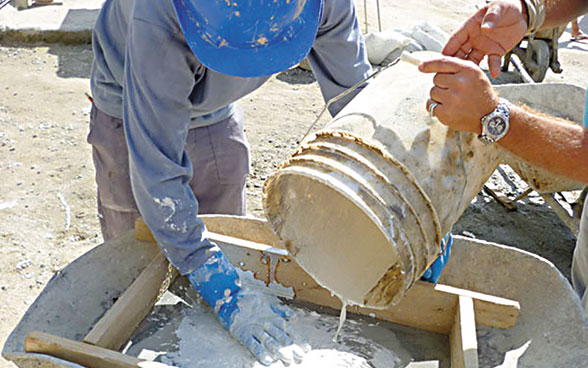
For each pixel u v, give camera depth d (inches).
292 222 79.4
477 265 84.3
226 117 101.6
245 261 86.6
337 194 81.1
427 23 228.1
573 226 135.9
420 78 69.6
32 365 68.5
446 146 64.6
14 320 116.6
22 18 249.1
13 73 216.2
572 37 272.8
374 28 272.7
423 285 79.3
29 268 129.6
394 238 60.9
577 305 75.2
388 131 64.6
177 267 78.6
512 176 170.2
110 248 84.7
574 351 72.0
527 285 81.6
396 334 81.6
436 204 64.1
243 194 111.1
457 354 72.6
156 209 74.0
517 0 72.0
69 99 199.8
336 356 76.7
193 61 72.5
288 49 72.0
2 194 152.1
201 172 103.3
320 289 84.7
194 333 78.8
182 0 68.7
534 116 61.8
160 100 70.0
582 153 61.1
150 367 64.9
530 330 77.3
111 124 94.3
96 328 71.3
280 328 78.3
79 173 162.1
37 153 169.9
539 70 212.7
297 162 65.4
